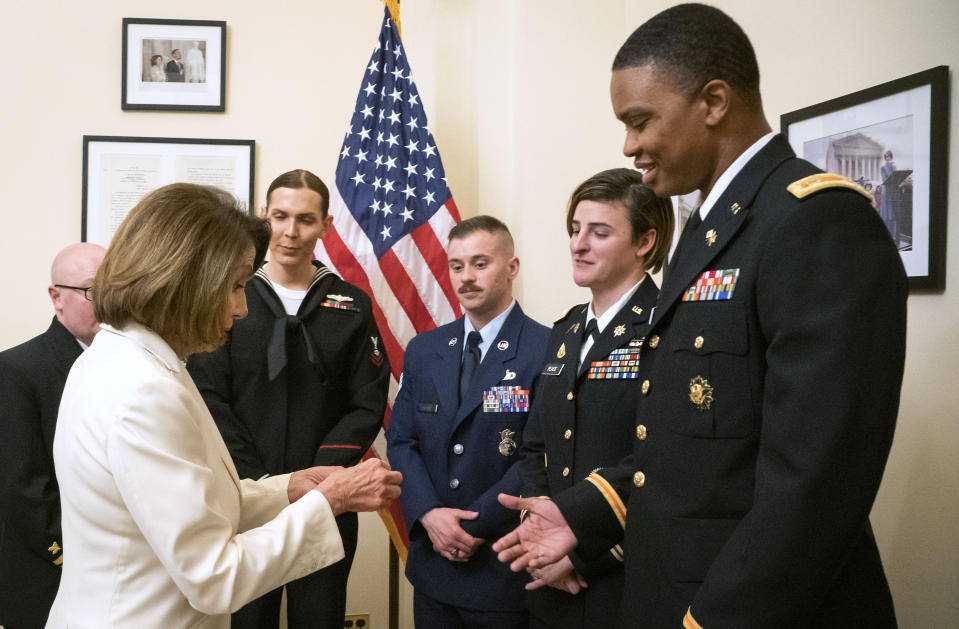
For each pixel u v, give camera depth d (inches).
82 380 43.8
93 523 41.9
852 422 33.2
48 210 123.2
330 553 48.3
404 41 131.6
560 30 121.5
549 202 120.6
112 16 125.6
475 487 79.0
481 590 75.3
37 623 70.9
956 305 62.6
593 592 59.0
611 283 65.6
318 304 90.3
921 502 65.2
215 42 127.1
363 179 116.2
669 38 40.9
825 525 33.2
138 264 44.1
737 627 34.2
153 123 126.2
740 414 39.2
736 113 41.5
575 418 63.8
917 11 66.6
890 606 38.6
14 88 122.9
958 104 62.3
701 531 39.8
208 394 83.4
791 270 36.1
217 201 47.6
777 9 85.6
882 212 69.4
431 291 115.2
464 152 130.8
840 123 74.4
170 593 42.6
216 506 43.5
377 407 89.6
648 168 43.7
